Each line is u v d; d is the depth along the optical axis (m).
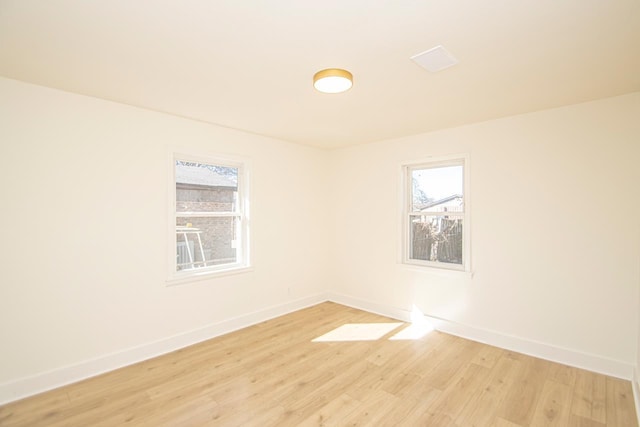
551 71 2.18
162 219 3.12
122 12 1.53
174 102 2.82
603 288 2.71
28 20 1.59
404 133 3.89
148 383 2.54
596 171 2.74
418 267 3.91
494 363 2.88
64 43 1.83
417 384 2.53
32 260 2.42
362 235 4.54
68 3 1.46
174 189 3.23
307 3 1.46
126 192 2.88
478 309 3.40
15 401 2.29
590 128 2.76
